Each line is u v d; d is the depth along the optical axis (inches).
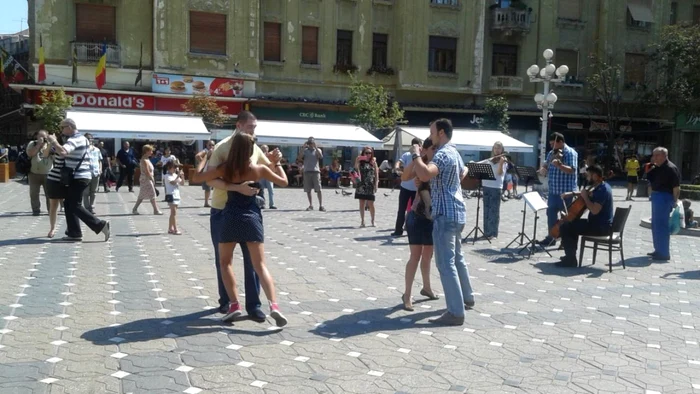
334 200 840.3
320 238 475.5
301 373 194.2
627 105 1555.1
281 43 1273.4
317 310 267.1
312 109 1294.3
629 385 192.4
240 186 230.1
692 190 891.4
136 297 277.6
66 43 1122.7
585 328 253.6
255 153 248.7
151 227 507.2
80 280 306.0
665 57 1513.3
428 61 1371.8
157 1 1150.3
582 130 1542.8
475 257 410.0
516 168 899.4
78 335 223.3
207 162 253.1
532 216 698.8
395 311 269.0
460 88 1401.3
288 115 1275.8
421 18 1353.3
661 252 425.4
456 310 250.7
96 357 201.8
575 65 1525.6
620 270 381.7
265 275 236.8
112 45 1140.5
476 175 442.3
